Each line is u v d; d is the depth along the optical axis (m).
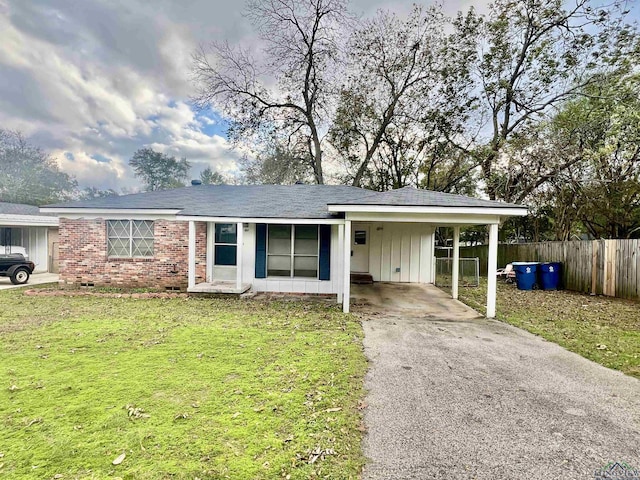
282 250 11.00
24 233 17.47
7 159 36.69
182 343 5.67
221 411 3.44
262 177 26.52
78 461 2.65
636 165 15.48
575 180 15.83
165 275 11.38
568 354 5.36
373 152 23.00
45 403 3.55
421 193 9.38
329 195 12.71
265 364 4.77
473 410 3.54
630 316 8.11
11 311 8.02
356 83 22.22
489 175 17.92
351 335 6.36
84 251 11.52
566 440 3.01
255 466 2.61
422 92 21.11
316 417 3.36
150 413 3.38
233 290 10.04
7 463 2.61
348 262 8.38
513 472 2.59
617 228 15.86
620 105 15.21
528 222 21.30
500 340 6.15
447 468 2.63
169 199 12.23
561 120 17.53
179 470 2.55
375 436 3.05
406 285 13.31
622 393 3.95
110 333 6.19
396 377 4.41
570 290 12.56
